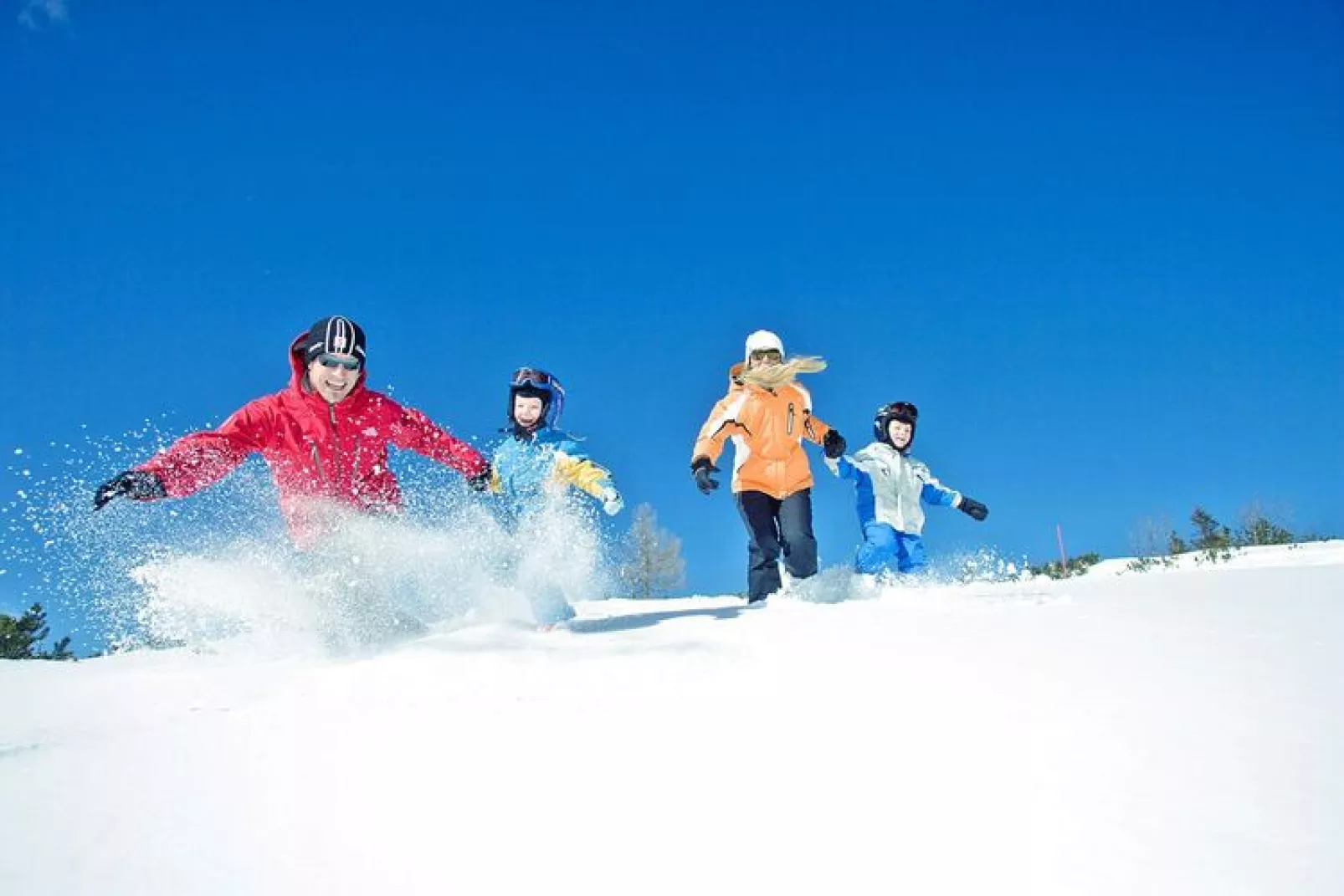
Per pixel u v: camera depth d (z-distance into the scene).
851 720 2.17
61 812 1.81
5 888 1.49
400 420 5.56
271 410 5.20
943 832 1.54
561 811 1.72
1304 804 1.57
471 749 2.11
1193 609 3.95
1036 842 1.48
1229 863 1.38
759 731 2.12
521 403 5.89
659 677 2.77
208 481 4.91
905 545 8.27
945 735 2.02
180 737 2.34
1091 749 1.88
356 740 2.23
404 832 1.66
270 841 1.64
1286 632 3.20
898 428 8.49
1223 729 1.98
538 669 2.99
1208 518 14.60
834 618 4.13
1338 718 2.05
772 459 7.03
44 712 2.94
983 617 3.91
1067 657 2.80
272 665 3.85
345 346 5.13
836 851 1.50
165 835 1.68
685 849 1.53
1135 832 1.49
